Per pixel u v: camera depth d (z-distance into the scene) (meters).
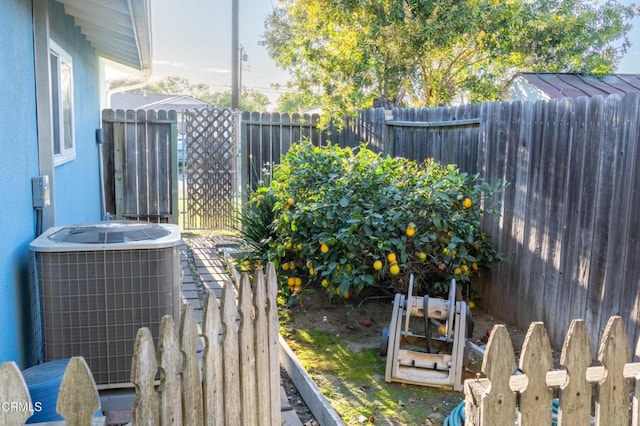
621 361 1.95
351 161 4.93
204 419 1.97
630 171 3.10
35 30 3.15
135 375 1.69
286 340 4.11
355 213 4.33
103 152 7.93
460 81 11.06
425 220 4.37
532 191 4.07
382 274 4.33
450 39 9.24
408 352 3.41
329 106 7.95
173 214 8.25
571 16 10.40
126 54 6.92
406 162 5.46
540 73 9.98
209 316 2.00
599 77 9.85
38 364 2.66
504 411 1.83
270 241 5.29
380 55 9.38
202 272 6.10
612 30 10.83
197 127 8.51
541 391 1.86
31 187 3.05
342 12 9.20
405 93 10.77
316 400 3.00
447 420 2.84
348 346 4.01
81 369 1.48
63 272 2.73
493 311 4.64
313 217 4.58
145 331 1.71
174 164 8.19
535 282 4.04
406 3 9.07
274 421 2.46
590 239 3.44
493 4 9.43
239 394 2.18
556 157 3.79
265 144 8.23
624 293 3.15
